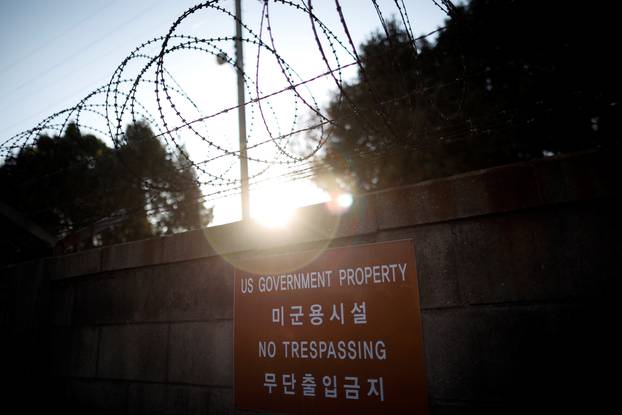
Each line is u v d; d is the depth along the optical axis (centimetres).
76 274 421
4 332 455
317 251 296
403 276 264
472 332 239
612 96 268
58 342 420
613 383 204
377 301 268
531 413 217
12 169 595
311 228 301
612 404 202
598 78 273
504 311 234
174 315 354
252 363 303
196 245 352
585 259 221
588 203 225
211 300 337
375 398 255
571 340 216
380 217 277
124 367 370
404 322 257
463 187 255
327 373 273
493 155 1077
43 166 643
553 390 215
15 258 613
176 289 359
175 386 338
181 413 329
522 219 240
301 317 291
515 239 240
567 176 228
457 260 252
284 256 309
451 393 237
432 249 260
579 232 225
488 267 243
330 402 268
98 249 414
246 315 314
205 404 319
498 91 702
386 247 273
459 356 239
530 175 238
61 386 404
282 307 300
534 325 225
